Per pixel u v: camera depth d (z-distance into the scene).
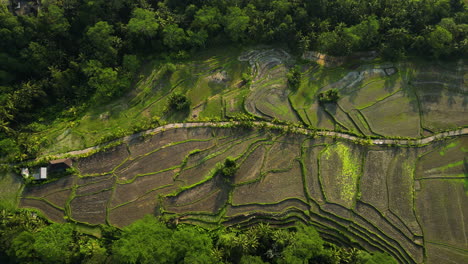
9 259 60.50
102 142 73.94
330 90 77.88
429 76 81.06
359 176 70.50
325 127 76.00
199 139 74.50
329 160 72.25
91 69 76.12
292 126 75.31
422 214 67.38
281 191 69.62
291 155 72.94
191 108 78.94
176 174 71.00
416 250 64.88
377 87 80.44
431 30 80.81
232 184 69.62
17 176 70.06
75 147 73.81
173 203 68.62
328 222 67.31
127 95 80.69
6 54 73.25
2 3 80.06
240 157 72.56
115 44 80.62
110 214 67.94
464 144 73.25
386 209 68.06
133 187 70.19
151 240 59.41
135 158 72.69
